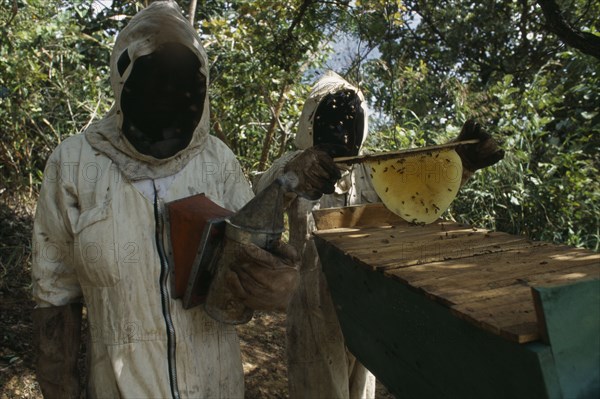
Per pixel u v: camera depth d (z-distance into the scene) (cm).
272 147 646
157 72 178
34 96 496
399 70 592
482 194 535
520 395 138
